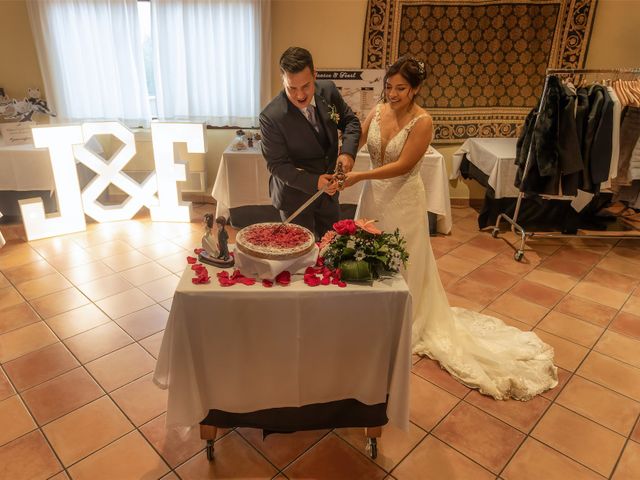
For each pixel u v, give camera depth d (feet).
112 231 13.75
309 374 5.91
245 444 6.68
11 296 10.28
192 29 14.26
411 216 7.91
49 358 8.36
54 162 12.76
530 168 11.22
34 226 12.89
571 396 7.71
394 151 7.44
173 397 5.73
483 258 12.55
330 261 5.82
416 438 6.84
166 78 14.74
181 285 5.48
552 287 11.11
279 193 8.39
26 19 14.25
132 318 9.57
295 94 6.90
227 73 14.71
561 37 14.20
